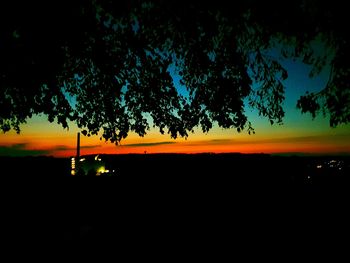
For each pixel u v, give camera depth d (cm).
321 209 1383
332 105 591
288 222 1138
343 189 1750
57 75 734
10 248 784
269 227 1066
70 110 814
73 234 930
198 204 1542
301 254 763
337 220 1161
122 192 2002
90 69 812
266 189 2000
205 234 960
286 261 720
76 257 737
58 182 2394
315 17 589
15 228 977
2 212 1230
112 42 732
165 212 1342
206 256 753
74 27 623
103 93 818
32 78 667
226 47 706
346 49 561
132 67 770
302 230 1002
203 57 716
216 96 752
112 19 698
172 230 1009
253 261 718
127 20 696
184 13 670
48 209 1346
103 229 1006
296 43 637
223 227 1059
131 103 838
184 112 815
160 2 670
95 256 741
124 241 869
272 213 1323
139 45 706
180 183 2430
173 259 730
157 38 730
